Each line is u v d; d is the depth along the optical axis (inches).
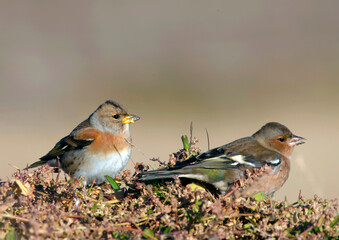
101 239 220.1
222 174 298.4
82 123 357.7
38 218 221.6
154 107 1035.3
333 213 231.1
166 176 283.4
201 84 1169.4
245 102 1071.6
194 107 1037.2
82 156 340.2
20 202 237.8
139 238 213.6
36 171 273.1
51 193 267.6
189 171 290.7
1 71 1176.2
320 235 220.7
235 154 309.9
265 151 319.9
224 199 251.0
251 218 239.1
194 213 231.5
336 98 1066.1
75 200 251.6
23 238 221.1
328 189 505.0
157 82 1177.4
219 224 231.5
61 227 212.1
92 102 1051.9
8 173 586.2
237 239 232.1
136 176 296.7
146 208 242.7
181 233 212.7
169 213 239.9
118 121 346.9
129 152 355.3
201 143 748.6
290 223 234.5
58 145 349.1
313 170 561.3
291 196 417.1
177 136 813.9
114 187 288.0
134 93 1114.7
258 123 904.3
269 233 227.8
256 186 300.8
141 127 889.5
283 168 324.8
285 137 334.0
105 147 342.0
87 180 344.5
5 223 224.8
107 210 245.1
